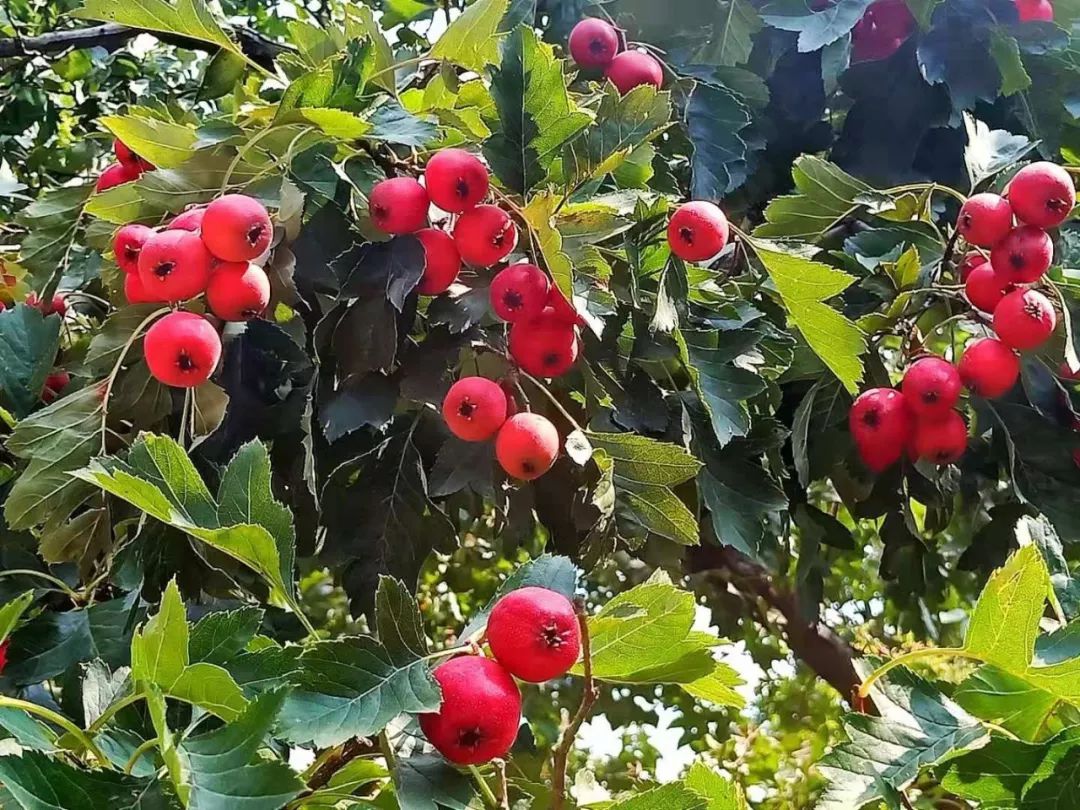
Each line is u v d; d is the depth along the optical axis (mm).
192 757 227
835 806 293
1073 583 338
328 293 395
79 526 395
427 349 389
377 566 412
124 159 440
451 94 424
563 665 259
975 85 499
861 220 503
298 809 261
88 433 388
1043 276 447
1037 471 466
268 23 747
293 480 411
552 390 419
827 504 678
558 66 369
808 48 483
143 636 239
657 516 395
